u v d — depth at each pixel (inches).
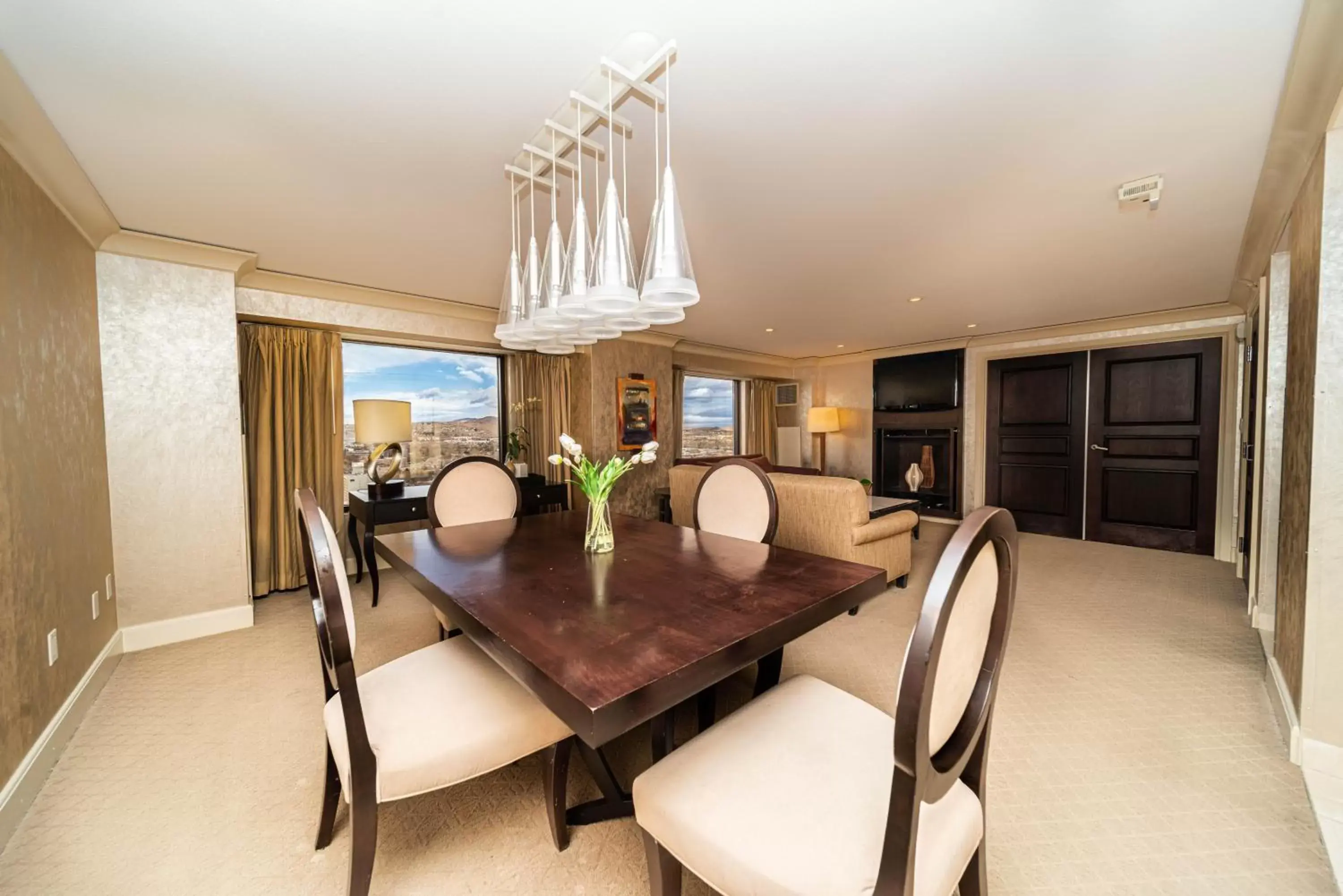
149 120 63.1
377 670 56.4
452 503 100.1
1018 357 214.5
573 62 53.9
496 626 46.1
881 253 114.6
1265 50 52.1
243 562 114.1
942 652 27.3
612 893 48.5
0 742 57.7
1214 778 63.6
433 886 49.1
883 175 78.7
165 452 104.6
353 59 52.9
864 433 266.7
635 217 92.7
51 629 71.6
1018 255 116.0
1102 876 50.0
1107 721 76.1
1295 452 74.0
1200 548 174.4
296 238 102.7
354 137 67.5
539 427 192.4
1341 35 49.0
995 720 76.7
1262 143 69.0
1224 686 86.0
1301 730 64.4
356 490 157.2
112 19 46.7
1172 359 179.6
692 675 38.6
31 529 67.6
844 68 55.0
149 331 102.7
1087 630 109.9
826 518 127.4
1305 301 69.7
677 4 46.3
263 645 104.3
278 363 134.2
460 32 49.3
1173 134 67.9
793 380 288.2
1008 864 51.5
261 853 53.4
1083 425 199.0
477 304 155.9
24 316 68.5
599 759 57.8
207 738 73.2
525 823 57.4
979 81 57.4
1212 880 49.5
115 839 55.2
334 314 140.4
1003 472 221.0
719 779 37.5
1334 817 57.0
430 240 104.1
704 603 51.9
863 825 33.3
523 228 97.7
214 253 107.1
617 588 56.9
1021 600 129.2
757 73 55.7
